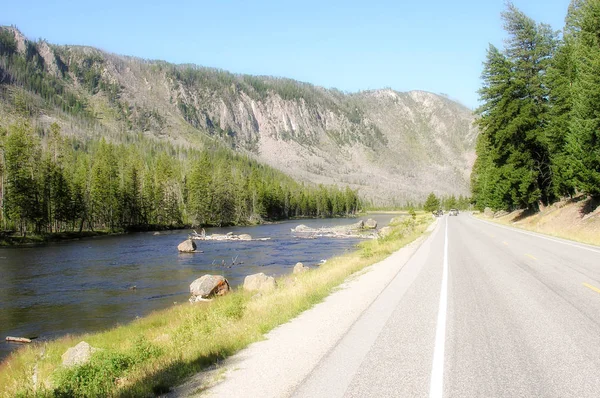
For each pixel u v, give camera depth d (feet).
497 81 132.46
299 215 506.07
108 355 26.25
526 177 130.00
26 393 22.90
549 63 125.90
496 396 15.37
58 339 47.73
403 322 26.30
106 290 77.25
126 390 19.62
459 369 18.08
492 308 29.19
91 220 244.83
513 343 21.44
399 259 63.36
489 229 129.18
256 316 32.83
